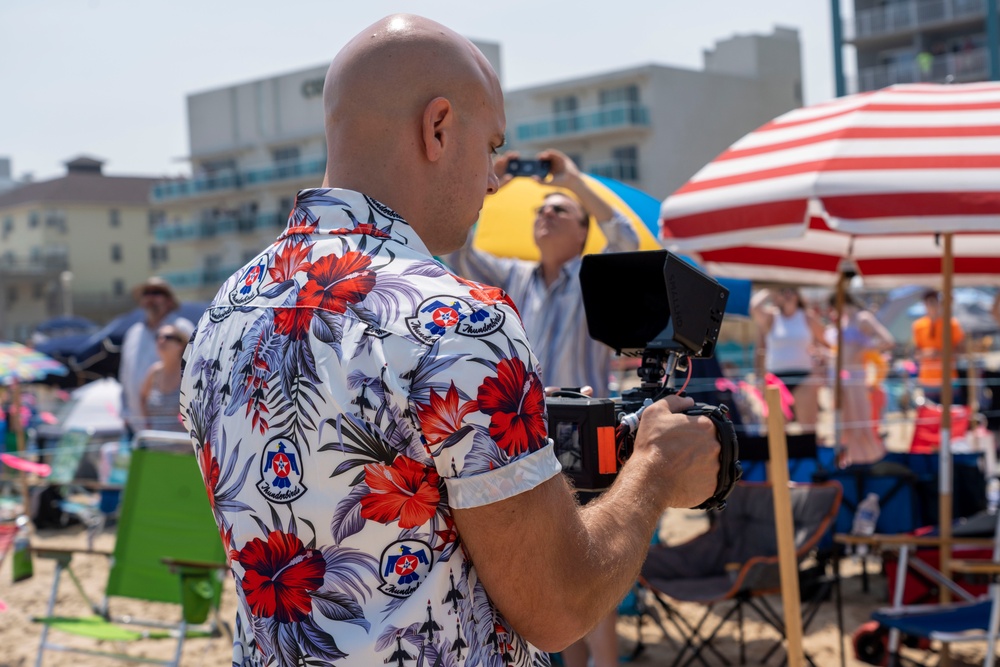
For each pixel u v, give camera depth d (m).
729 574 4.59
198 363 1.42
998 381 8.88
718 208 3.98
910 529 5.27
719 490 1.49
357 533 1.24
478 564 1.26
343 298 1.28
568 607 1.28
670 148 47.03
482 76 1.41
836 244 5.65
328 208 1.34
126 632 4.11
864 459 7.72
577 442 1.57
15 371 8.34
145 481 4.71
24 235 68.25
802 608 5.12
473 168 1.41
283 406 1.28
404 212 1.38
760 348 9.21
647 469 1.42
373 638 1.23
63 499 8.91
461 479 1.21
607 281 1.71
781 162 3.89
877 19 41.69
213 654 5.13
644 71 46.50
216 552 4.53
